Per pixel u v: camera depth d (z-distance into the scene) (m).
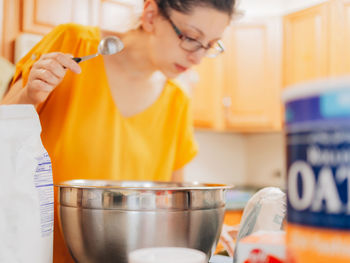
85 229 0.46
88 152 0.82
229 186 0.53
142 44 0.82
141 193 0.43
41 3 1.84
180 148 1.01
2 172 0.41
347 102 0.26
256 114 2.76
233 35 2.79
